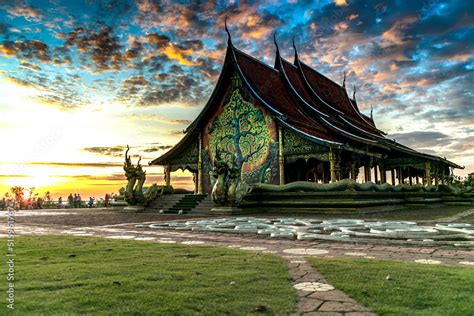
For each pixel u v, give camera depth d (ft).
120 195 95.09
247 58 93.20
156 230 38.96
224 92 92.84
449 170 137.59
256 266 18.99
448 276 16.51
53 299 13.17
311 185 67.05
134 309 12.17
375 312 12.14
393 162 114.52
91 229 40.55
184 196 79.30
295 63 113.80
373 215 59.36
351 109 129.39
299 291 14.47
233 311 12.16
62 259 21.13
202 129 95.91
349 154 90.63
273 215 61.72
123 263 19.79
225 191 63.87
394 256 22.77
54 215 67.21
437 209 76.95
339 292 14.32
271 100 88.17
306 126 88.33
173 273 17.25
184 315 11.76
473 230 32.99
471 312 11.90
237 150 89.20
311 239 30.66
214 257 21.79
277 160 82.99
